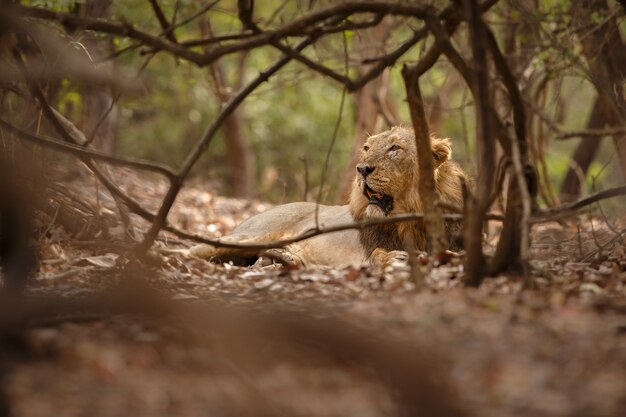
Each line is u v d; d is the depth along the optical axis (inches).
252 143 1646.2
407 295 415.8
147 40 390.3
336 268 545.0
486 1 437.7
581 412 284.2
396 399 293.3
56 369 316.5
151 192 921.5
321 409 287.9
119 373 314.5
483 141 402.0
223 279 489.1
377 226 605.6
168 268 508.1
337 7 403.2
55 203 624.7
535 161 892.6
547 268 495.5
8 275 376.5
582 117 1565.0
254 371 316.5
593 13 702.5
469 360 321.4
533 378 306.8
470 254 426.6
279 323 335.6
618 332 353.1
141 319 367.6
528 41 820.0
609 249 575.8
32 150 518.3
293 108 1717.5
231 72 1582.2
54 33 563.8
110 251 588.1
